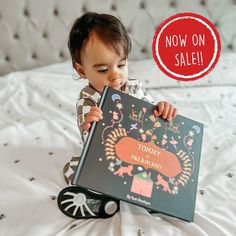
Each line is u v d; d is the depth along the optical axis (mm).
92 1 1693
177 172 795
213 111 1387
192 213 769
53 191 914
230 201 869
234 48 1853
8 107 1429
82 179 713
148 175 762
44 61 1803
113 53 858
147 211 839
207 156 1075
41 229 785
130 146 781
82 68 939
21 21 1691
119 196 721
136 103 841
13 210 846
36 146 1124
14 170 1006
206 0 1747
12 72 1737
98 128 774
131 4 1722
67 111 1402
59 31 1733
